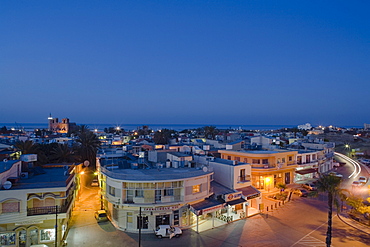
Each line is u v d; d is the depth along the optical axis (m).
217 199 39.19
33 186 30.39
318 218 40.91
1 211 28.05
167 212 35.09
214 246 31.17
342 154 119.56
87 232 34.75
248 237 33.81
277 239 33.22
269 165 52.16
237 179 43.28
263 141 76.44
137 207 34.72
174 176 35.72
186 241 32.50
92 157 74.12
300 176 60.62
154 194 34.59
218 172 45.53
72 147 79.19
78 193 50.25
